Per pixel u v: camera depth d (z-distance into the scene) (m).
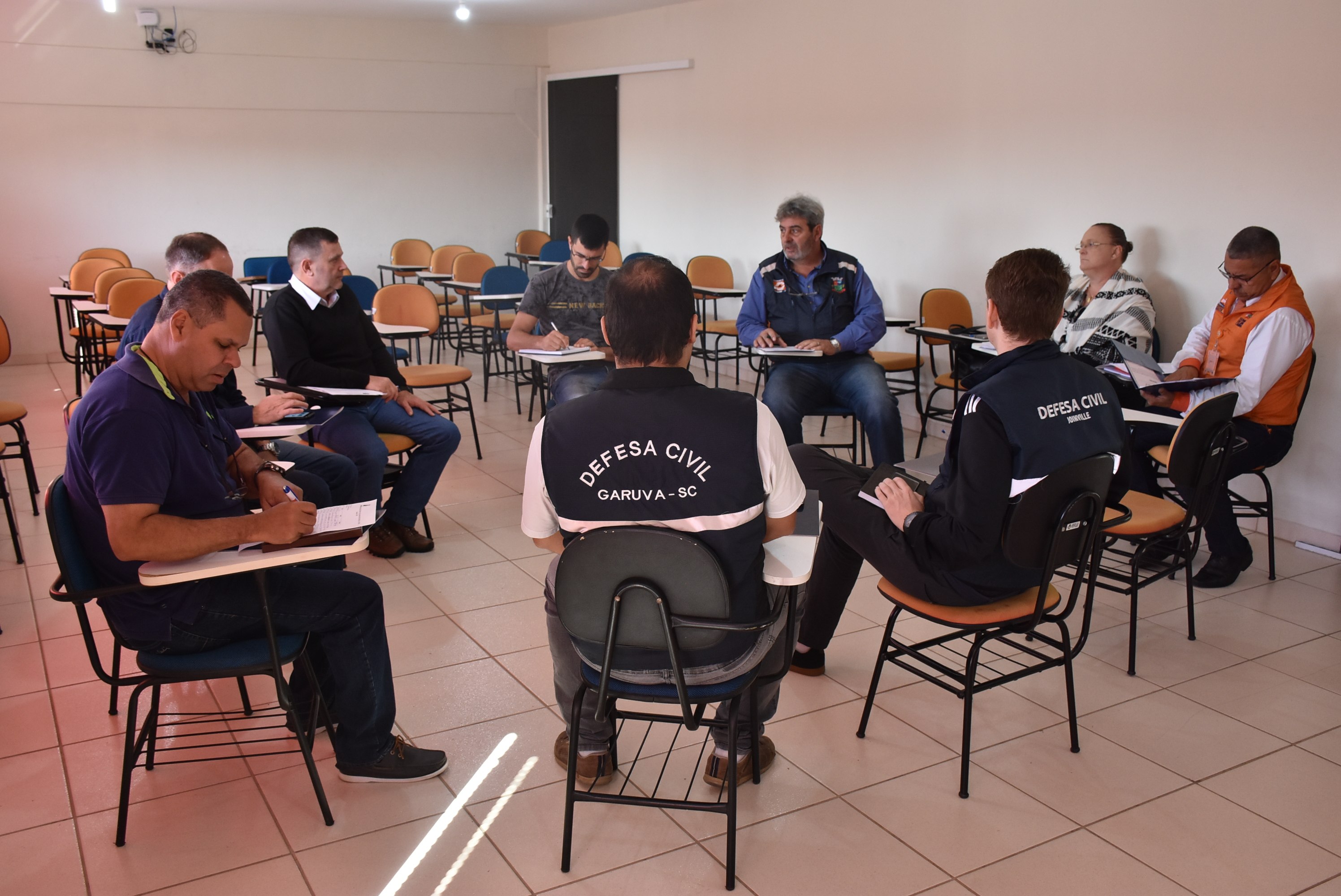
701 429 1.54
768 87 6.66
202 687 2.53
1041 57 4.72
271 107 8.21
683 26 7.46
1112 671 2.67
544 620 2.96
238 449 2.13
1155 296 4.31
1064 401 1.96
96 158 7.61
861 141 5.92
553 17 8.38
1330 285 3.64
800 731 2.34
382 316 5.37
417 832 1.94
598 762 2.06
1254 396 3.21
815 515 1.88
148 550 1.62
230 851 1.87
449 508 4.09
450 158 9.06
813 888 1.79
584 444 1.56
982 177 5.15
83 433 1.65
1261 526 3.89
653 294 1.56
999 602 2.10
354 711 2.02
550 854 1.88
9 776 2.11
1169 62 4.13
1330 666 2.71
